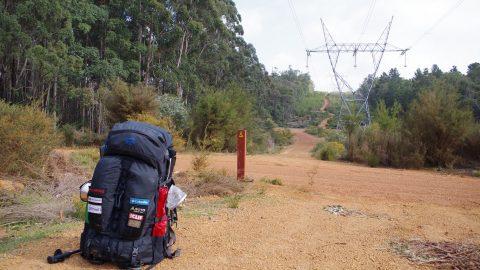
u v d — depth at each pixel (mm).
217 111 21844
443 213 7379
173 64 44688
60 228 5785
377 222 6582
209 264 4512
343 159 18750
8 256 4570
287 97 130125
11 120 9211
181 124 24109
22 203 7168
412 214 7246
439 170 15125
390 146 16562
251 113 26328
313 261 4734
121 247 4164
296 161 16438
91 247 4227
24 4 31047
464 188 10445
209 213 6672
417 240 5594
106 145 4445
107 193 4145
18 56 31828
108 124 24156
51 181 8820
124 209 4145
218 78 56219
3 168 8672
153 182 4215
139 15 41156
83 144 24344
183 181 9062
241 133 9953
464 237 5844
